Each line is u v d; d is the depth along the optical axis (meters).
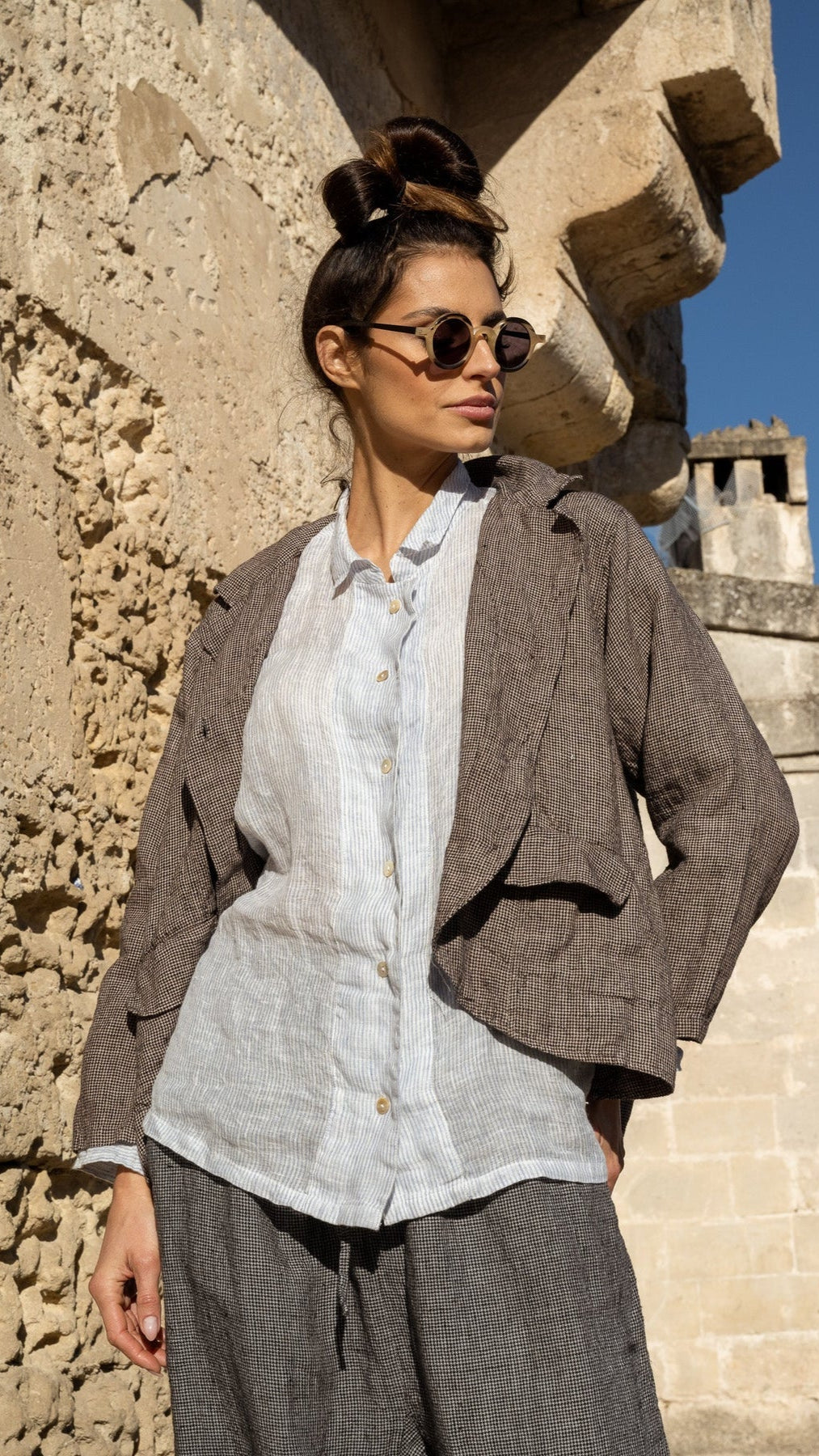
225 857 1.64
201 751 1.68
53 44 2.89
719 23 5.16
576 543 1.58
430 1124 1.38
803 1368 5.78
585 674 1.51
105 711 2.84
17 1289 2.36
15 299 2.68
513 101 5.40
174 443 3.22
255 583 1.78
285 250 3.95
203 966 1.60
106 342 2.97
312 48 4.34
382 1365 1.42
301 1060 1.46
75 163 2.93
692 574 6.55
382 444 1.67
